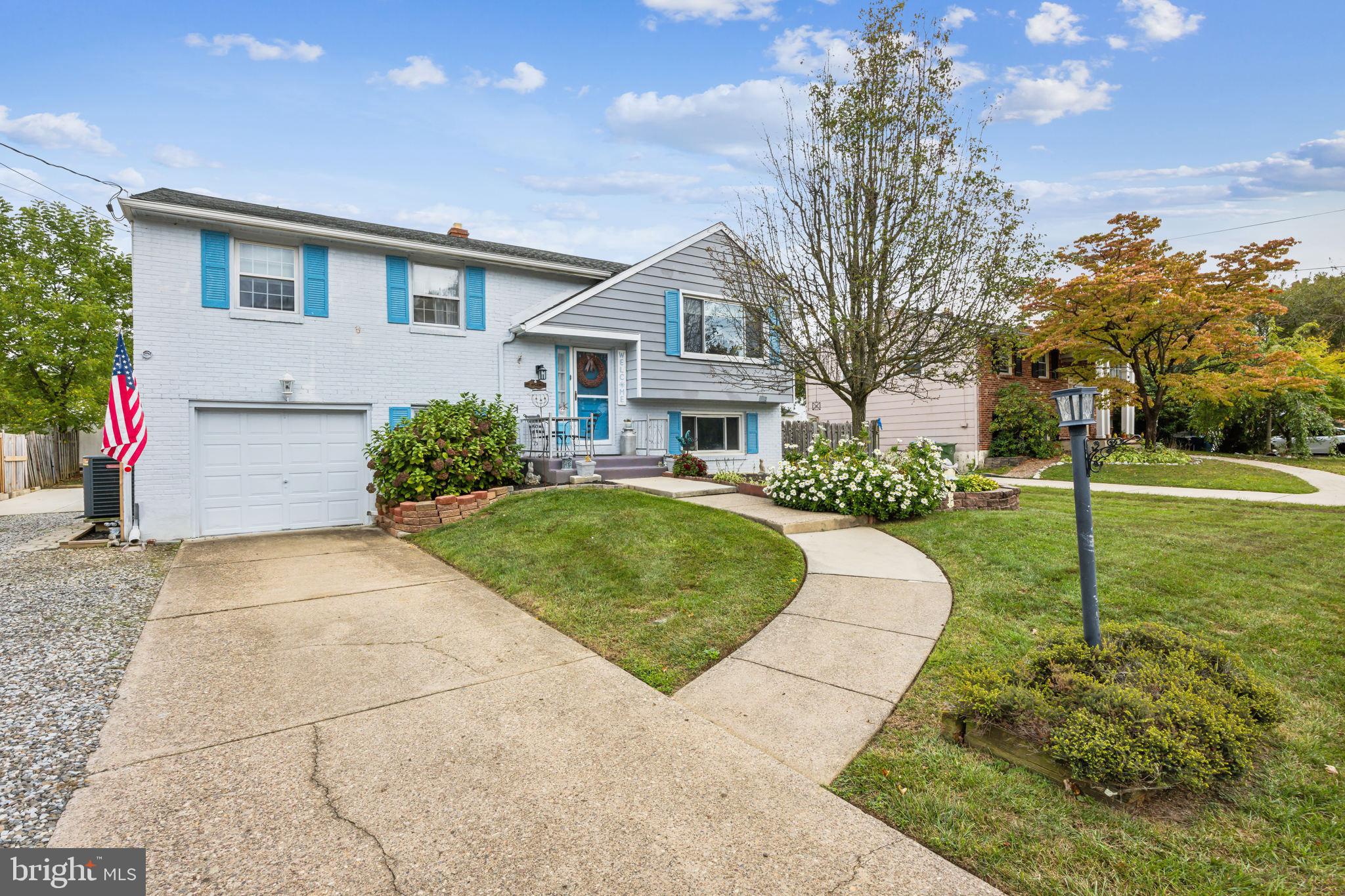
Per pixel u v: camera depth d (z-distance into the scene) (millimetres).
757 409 15203
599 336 12266
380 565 7387
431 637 4855
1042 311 16359
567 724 3432
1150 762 2531
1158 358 17344
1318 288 33344
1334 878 2162
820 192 8422
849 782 2861
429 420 9938
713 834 2477
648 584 5707
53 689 3910
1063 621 4621
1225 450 20078
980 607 4996
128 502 9000
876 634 4590
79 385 22047
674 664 4250
